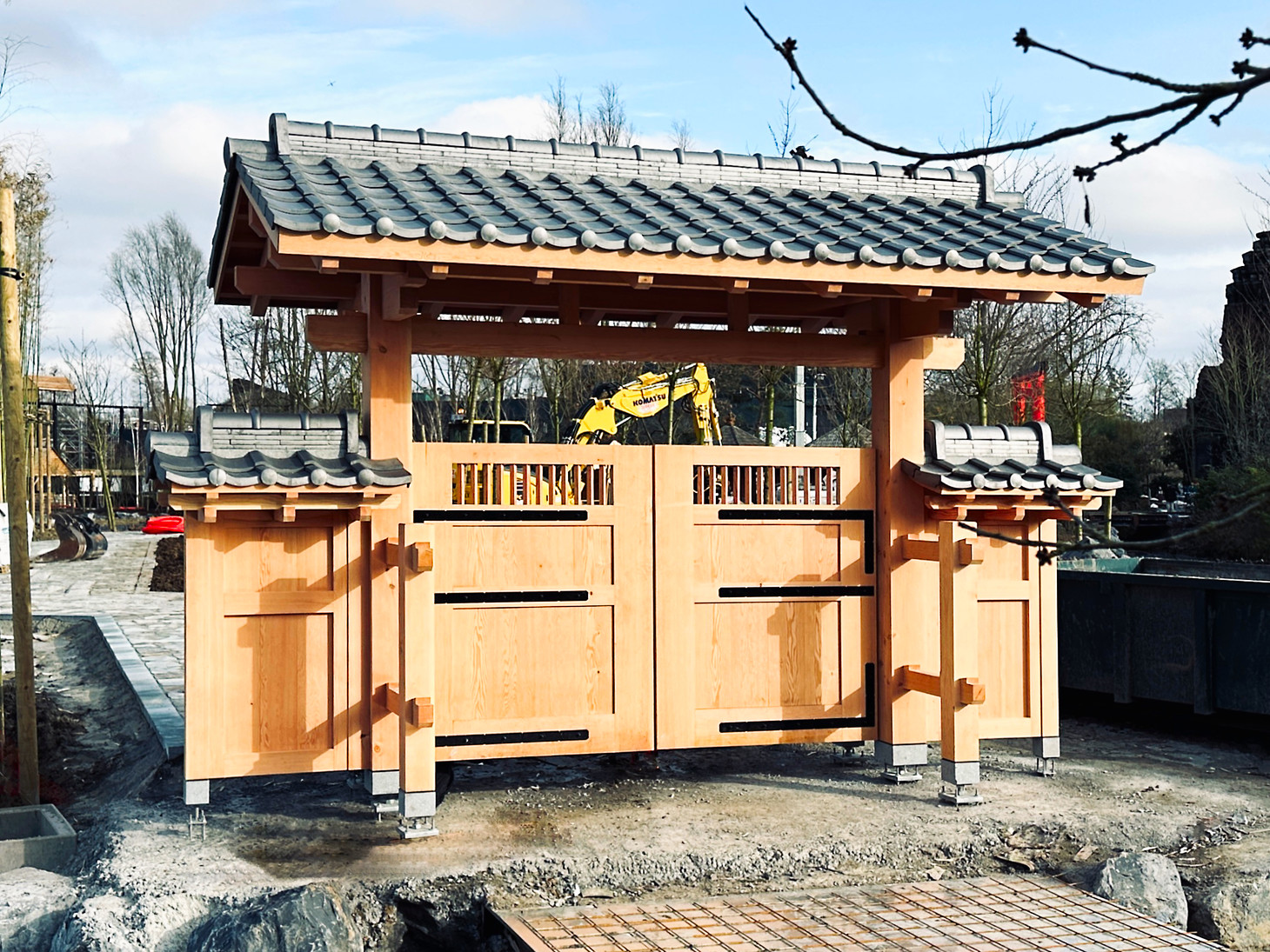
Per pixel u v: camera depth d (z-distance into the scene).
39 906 5.23
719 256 5.89
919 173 7.51
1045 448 7.23
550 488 6.76
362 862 5.50
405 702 5.91
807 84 2.43
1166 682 8.33
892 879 5.67
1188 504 24.62
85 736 9.22
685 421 25.12
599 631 6.68
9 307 7.01
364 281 6.38
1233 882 5.50
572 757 7.71
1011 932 4.93
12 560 6.89
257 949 4.61
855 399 19.22
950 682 6.51
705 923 5.02
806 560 7.05
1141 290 6.48
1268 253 22.58
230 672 6.10
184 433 6.20
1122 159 2.29
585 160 6.99
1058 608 9.09
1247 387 22.48
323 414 6.39
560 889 5.40
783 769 7.36
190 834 5.97
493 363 18.62
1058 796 6.70
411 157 6.69
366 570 6.31
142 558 24.50
